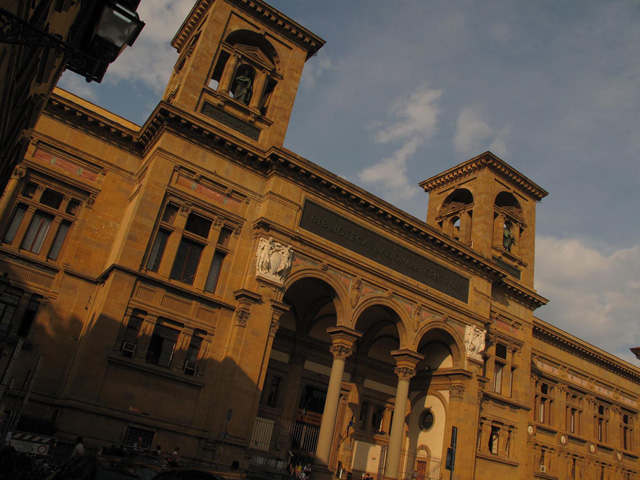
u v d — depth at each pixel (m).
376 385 42.91
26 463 13.91
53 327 29.42
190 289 30.00
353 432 40.38
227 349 29.97
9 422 16.52
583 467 52.59
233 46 36.59
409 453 40.59
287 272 32.34
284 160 33.25
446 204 52.41
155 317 28.66
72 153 32.47
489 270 42.75
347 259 34.75
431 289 38.97
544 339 53.81
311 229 34.06
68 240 31.33
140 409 27.09
